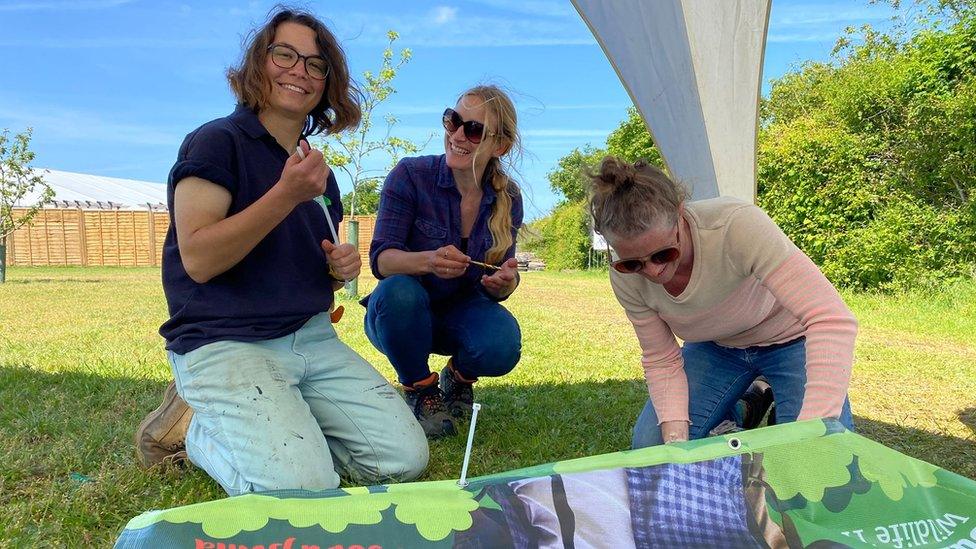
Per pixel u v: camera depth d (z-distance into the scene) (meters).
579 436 2.79
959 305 7.27
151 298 8.59
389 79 11.30
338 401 2.20
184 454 2.23
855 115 8.60
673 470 1.37
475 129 2.57
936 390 3.84
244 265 2.04
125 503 1.97
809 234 8.97
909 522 1.35
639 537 1.29
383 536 1.23
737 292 2.03
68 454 2.30
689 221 1.94
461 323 2.85
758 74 2.90
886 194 8.42
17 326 5.77
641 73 2.98
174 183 1.94
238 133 2.01
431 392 2.81
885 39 11.88
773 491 1.37
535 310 7.98
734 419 2.72
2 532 1.74
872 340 5.63
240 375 1.94
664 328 2.17
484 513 1.27
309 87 2.10
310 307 2.17
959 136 7.69
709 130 2.98
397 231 2.77
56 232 20.73
